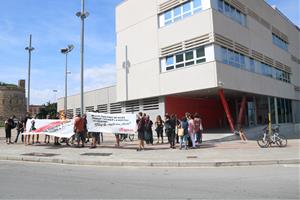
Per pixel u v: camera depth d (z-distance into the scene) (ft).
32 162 47.32
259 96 108.47
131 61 95.91
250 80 92.02
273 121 111.34
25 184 29.84
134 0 96.48
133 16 96.48
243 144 66.90
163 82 86.38
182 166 42.50
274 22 116.98
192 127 60.39
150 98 91.40
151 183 30.35
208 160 44.01
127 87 96.94
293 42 136.87
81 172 37.63
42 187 28.43
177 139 68.59
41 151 56.39
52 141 77.71
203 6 79.15
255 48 98.22
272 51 112.06
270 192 25.95
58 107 162.61
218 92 86.94
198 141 64.80
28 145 67.31
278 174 34.96
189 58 81.30
